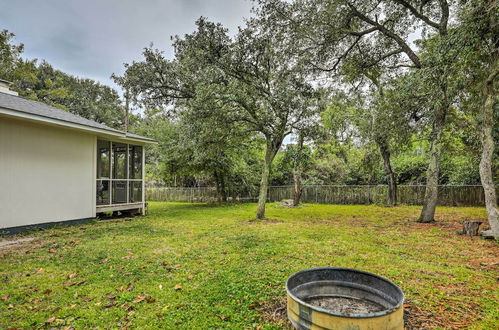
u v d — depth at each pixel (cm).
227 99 704
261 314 251
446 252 465
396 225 758
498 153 857
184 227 719
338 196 1537
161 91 1183
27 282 329
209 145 855
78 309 263
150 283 325
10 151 640
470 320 240
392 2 783
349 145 1550
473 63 540
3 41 1725
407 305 268
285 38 816
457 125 870
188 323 237
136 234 621
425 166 1440
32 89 2283
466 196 1239
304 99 780
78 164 793
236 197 1727
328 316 179
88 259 423
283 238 572
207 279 337
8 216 630
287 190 1669
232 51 782
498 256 441
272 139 890
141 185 1030
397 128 738
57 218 733
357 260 417
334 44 888
